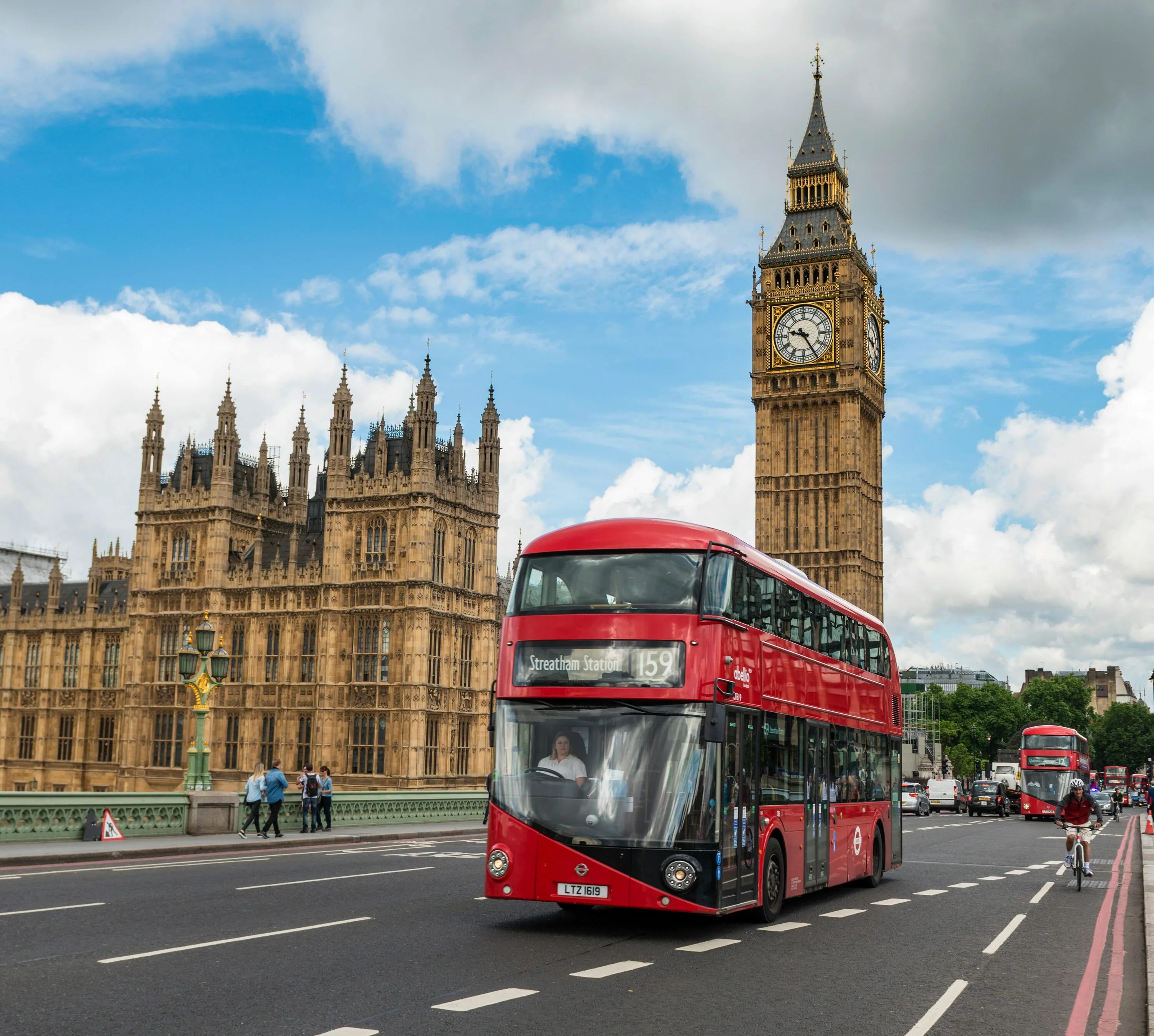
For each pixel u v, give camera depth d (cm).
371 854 3791
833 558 12794
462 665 9325
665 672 1978
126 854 3441
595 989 1520
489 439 9769
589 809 1958
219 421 9969
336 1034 1233
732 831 2011
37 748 11075
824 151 13662
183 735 9731
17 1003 1361
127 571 13812
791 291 13250
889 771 3288
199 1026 1262
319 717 9031
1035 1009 1495
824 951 1916
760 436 13238
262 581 9562
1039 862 4078
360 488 9194
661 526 2088
